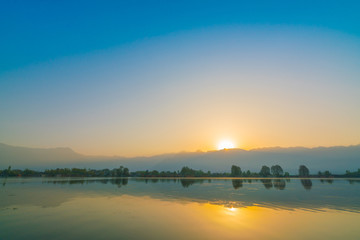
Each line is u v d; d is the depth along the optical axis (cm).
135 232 2006
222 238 1864
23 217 2558
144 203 3584
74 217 2564
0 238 1845
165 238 1848
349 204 3541
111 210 2986
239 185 7875
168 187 6844
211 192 5344
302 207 3244
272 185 7938
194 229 2109
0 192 5172
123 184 8225
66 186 7106
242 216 2652
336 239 1862
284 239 1861
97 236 1892
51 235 1916
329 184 8562
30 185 7481
